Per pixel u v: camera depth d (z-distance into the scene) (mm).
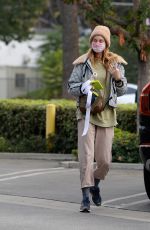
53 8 87562
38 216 15992
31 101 30781
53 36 86312
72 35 42812
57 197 18516
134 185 20344
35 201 18016
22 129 29578
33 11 57656
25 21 58438
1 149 29031
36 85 85625
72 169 23969
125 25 25188
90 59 16688
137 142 24125
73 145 28094
